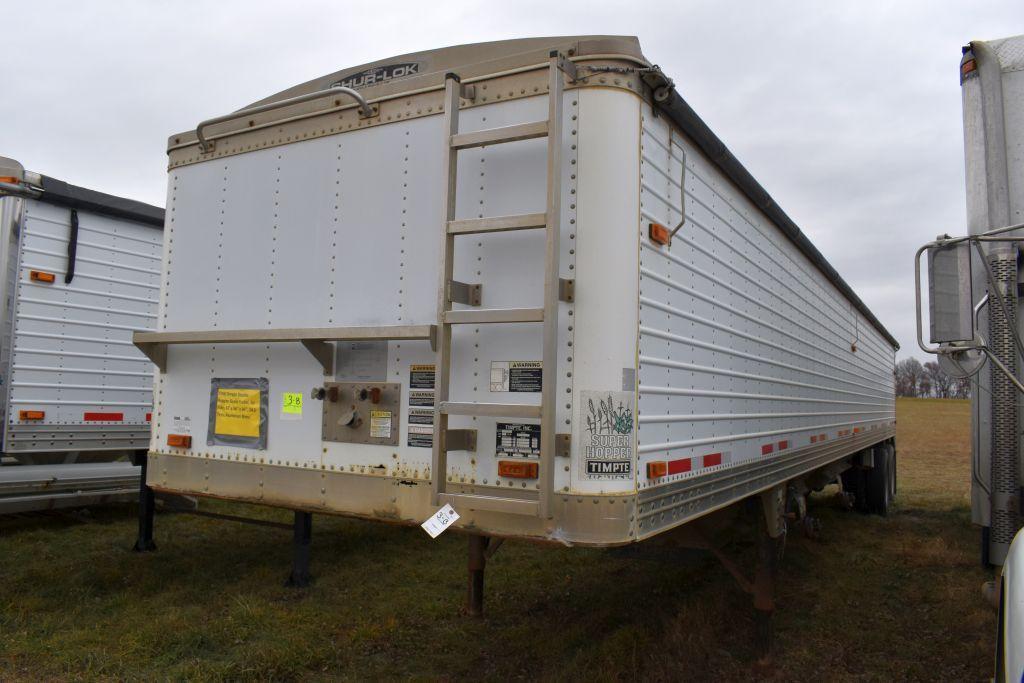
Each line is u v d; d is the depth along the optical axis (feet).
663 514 9.82
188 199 13.21
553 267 8.54
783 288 17.56
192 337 12.17
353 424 10.62
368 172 11.00
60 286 20.86
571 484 8.64
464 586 17.49
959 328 8.96
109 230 22.41
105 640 12.93
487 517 9.16
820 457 21.81
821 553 23.09
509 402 9.21
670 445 10.11
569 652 13.35
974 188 13.15
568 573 18.85
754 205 15.15
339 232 11.19
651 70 9.45
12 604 14.60
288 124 12.00
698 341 11.54
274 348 11.75
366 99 11.12
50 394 20.48
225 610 14.85
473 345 9.61
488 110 9.87
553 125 8.71
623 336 8.85
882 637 15.28
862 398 31.37
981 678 13.33
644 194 9.56
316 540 21.66
